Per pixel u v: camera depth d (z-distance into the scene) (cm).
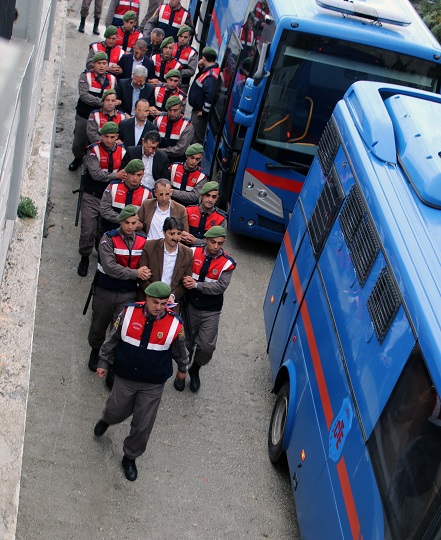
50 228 967
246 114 938
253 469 679
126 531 580
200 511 619
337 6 925
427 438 405
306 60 916
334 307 586
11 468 453
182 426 708
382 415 460
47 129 912
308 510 551
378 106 637
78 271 884
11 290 594
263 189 984
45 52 1078
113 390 605
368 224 551
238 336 867
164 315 582
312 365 613
